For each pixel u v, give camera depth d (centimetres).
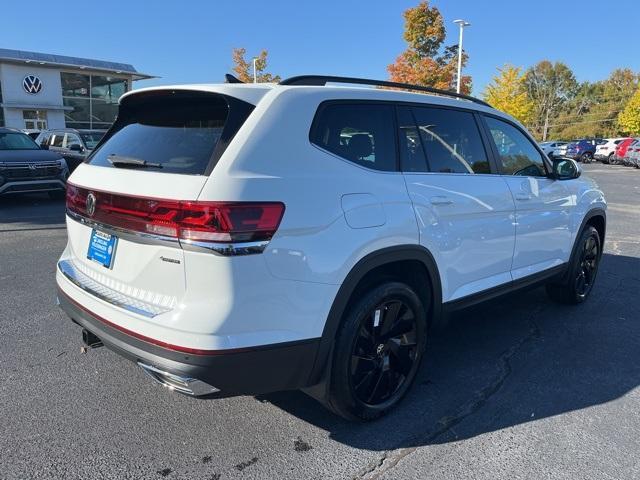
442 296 337
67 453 270
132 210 250
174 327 233
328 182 263
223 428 296
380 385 306
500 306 518
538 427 303
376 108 308
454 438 291
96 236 285
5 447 273
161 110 300
